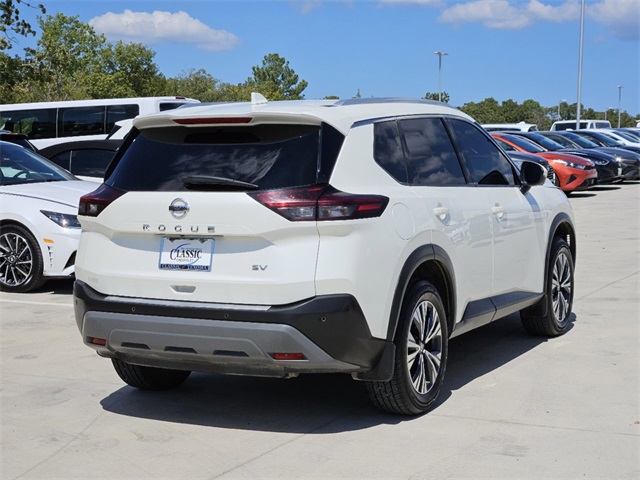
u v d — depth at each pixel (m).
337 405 5.29
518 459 4.33
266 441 4.68
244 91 88.06
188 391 5.66
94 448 4.63
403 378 4.82
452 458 4.36
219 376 6.03
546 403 5.22
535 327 6.87
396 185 4.95
